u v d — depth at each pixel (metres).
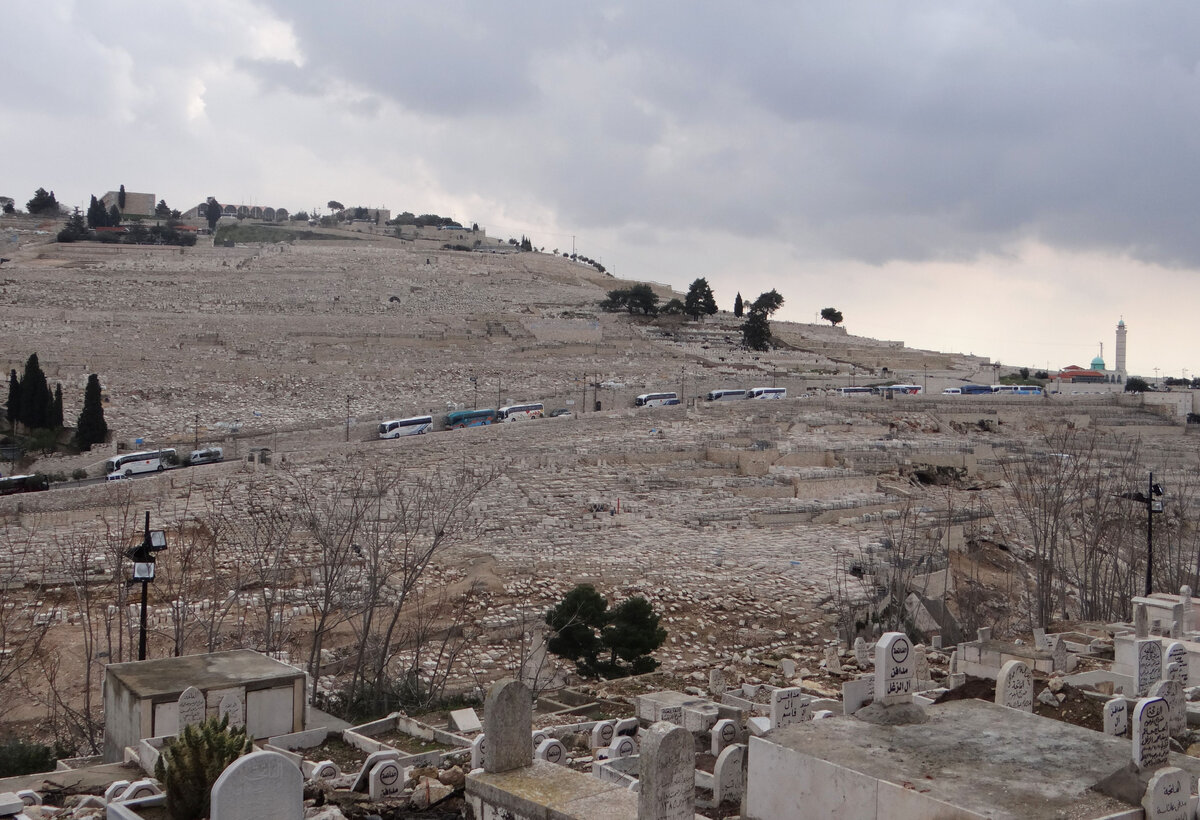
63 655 55.19
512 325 196.25
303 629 59.81
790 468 115.50
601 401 150.62
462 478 90.88
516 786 16.92
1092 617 66.56
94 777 27.97
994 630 58.84
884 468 120.38
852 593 70.06
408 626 60.81
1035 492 98.62
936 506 103.25
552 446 116.12
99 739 42.31
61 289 196.25
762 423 135.25
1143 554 83.44
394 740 33.59
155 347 158.62
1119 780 15.61
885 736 17.80
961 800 15.06
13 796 21.48
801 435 132.00
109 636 51.03
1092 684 31.47
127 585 54.00
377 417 132.25
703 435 125.25
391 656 52.53
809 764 16.84
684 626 63.44
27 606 61.12
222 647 56.00
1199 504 105.75
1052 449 132.50
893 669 19.06
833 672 43.38
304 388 145.25
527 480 102.69
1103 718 24.47
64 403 125.88
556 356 180.62
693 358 187.62
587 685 47.28
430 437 116.12
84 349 151.25
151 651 56.06
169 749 20.00
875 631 58.88
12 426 113.12
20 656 52.59
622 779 23.83
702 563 78.00
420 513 67.00
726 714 31.06
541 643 50.34
